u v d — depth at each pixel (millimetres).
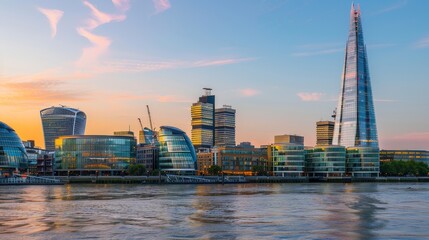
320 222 92750
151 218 98312
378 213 109500
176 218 98562
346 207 125000
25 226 86562
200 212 110312
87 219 96500
